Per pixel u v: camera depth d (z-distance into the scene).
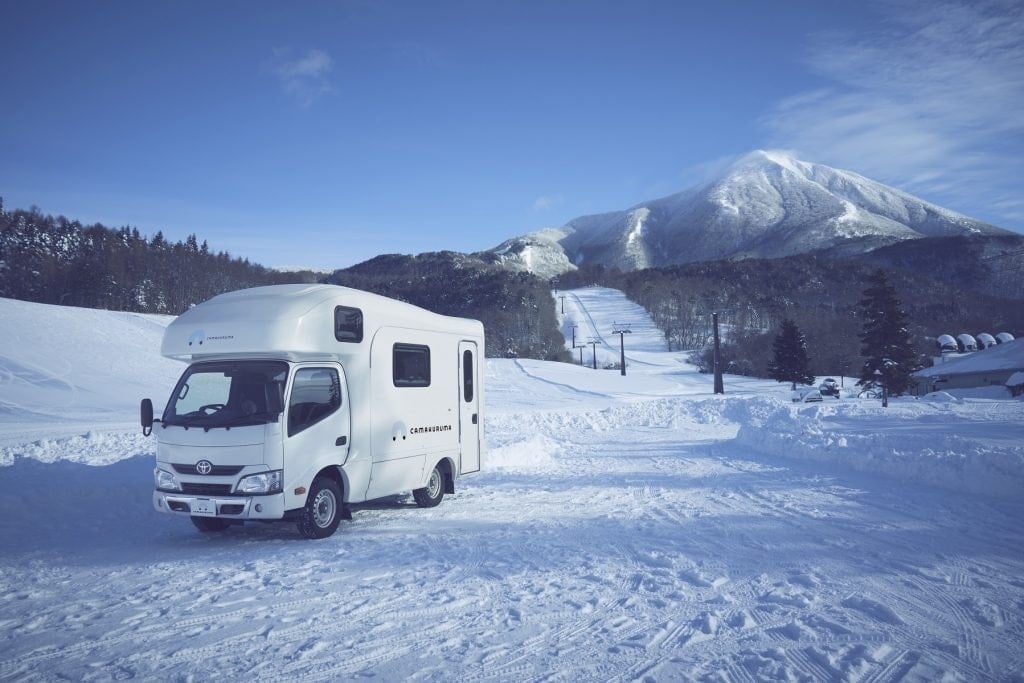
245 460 7.92
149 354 54.31
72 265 118.06
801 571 6.59
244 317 8.41
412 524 9.38
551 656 4.74
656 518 9.26
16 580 6.93
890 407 30.81
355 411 9.08
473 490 12.11
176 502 8.13
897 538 7.71
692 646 4.86
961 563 6.70
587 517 9.48
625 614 5.56
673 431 24.03
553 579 6.57
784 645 4.82
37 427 26.66
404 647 4.96
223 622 5.58
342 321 8.98
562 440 21.36
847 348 108.81
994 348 73.25
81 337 54.69
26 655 4.93
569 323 165.75
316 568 7.18
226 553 7.96
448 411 11.08
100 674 4.57
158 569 7.30
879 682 4.19
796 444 15.38
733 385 85.00
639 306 183.00
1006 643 4.79
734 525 8.66
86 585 6.73
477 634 5.20
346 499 8.92
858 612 5.45
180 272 129.62
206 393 8.46
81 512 9.97
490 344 129.88
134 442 20.28
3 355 45.53
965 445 12.18
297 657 4.80
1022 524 8.26
